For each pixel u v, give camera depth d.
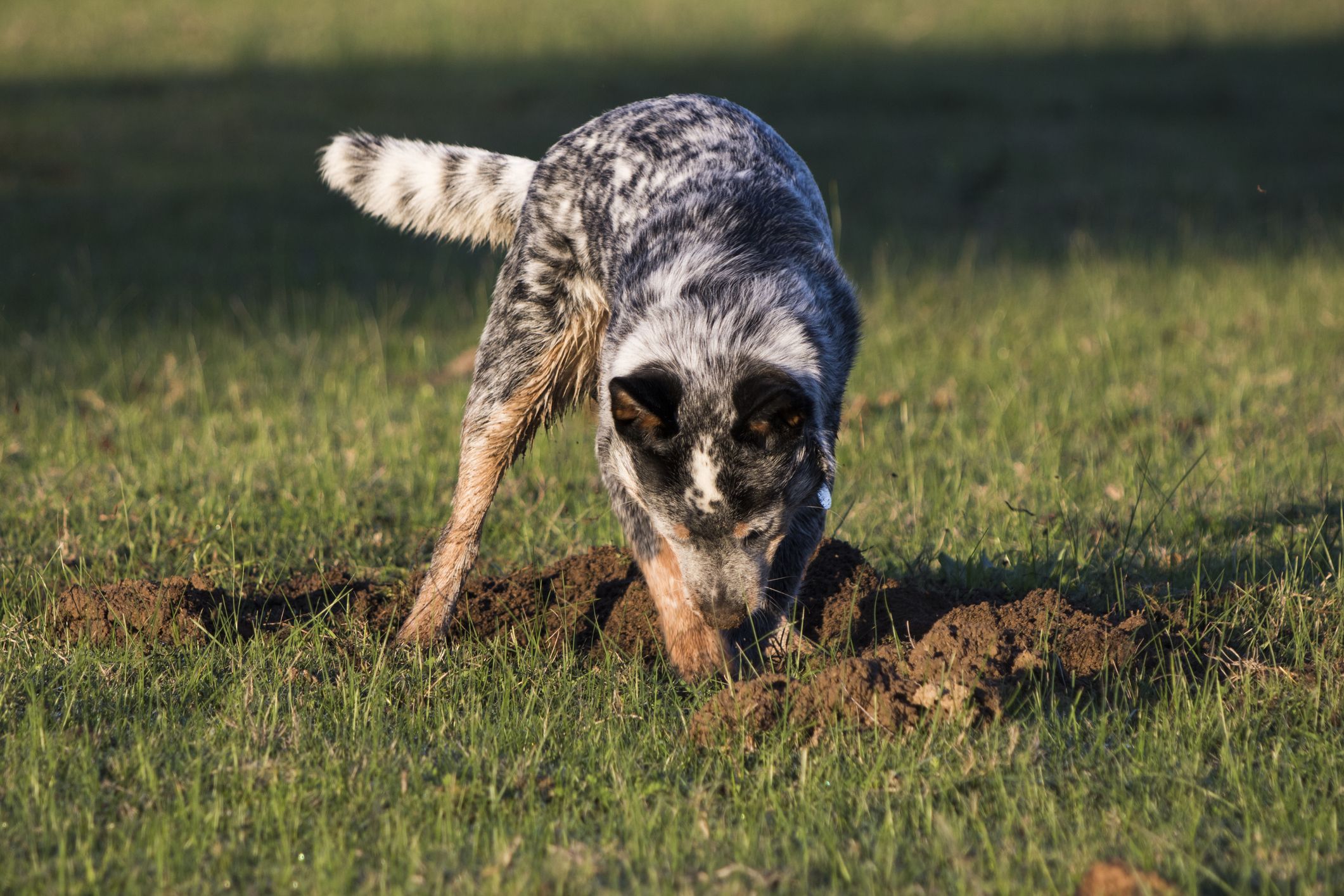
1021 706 7.42
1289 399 14.43
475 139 29.28
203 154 28.72
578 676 8.15
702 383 7.29
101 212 24.03
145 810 6.39
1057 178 26.94
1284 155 28.38
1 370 15.68
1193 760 6.88
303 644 8.43
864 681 7.24
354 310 18.67
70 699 7.45
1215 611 8.86
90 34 42.56
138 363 16.16
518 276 9.21
